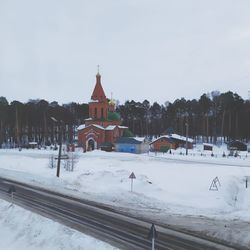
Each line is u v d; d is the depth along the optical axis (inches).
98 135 3786.9
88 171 2032.5
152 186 1683.1
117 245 766.5
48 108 4940.9
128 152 3622.0
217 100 5147.6
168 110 5620.1
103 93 3949.3
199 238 823.7
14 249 850.8
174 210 1208.8
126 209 1144.2
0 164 2448.3
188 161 2623.0
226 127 4955.7
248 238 809.5
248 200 1601.9
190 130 5354.3
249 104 4869.6
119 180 1726.1
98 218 997.8
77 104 5994.1
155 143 3870.6
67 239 810.2
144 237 826.8
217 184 1761.8
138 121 5831.7
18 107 4522.6
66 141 4707.2
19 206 1136.8
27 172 2026.3
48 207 1125.7
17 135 4355.3
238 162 2583.7
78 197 1316.4
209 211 1254.9
